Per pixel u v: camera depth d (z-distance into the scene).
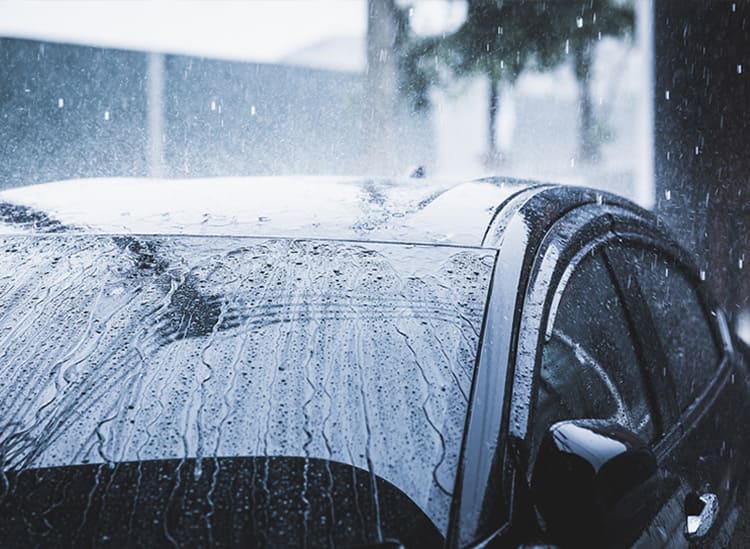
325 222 3.36
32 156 14.42
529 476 2.78
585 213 3.63
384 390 2.83
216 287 3.10
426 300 3.04
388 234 3.29
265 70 16.16
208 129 15.67
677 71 10.88
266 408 2.79
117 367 2.89
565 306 3.21
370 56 16.48
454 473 2.70
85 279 3.15
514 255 3.19
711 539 3.39
